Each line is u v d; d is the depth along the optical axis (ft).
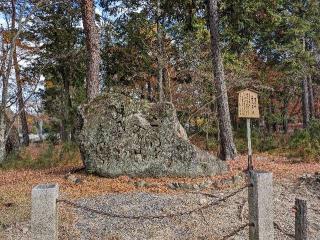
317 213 24.80
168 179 32.63
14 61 51.67
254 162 44.45
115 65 76.48
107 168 33.68
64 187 30.60
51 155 45.83
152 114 34.71
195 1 53.62
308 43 94.32
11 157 46.80
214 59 50.21
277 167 39.60
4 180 35.45
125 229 21.04
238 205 25.12
